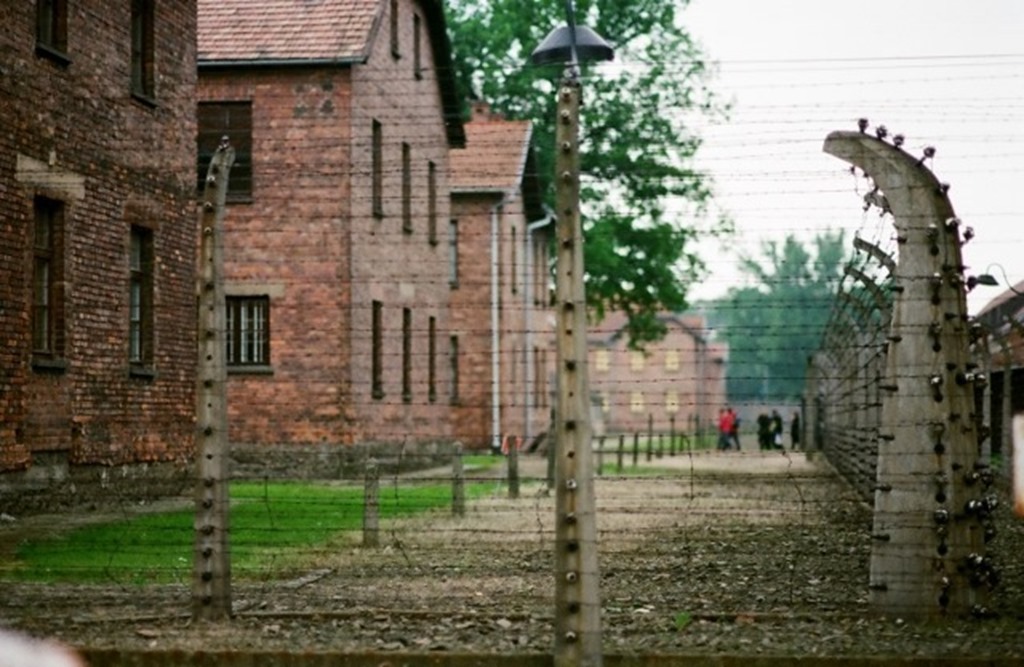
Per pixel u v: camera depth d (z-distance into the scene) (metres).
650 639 12.27
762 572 16.86
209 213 12.80
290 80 39.44
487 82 66.62
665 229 64.50
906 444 13.20
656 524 23.64
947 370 13.17
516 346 63.19
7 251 22.62
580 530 11.41
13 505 22.73
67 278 24.67
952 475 13.13
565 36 14.41
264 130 39.56
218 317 12.84
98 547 18.41
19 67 23.03
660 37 65.00
